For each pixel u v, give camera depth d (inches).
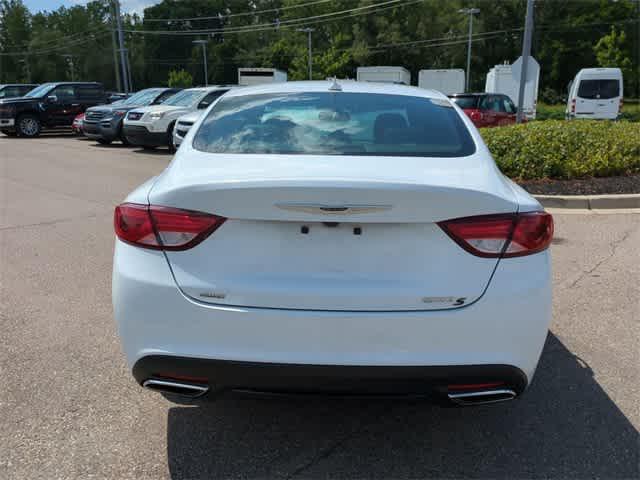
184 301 92.3
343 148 110.0
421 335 90.4
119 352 144.8
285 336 90.7
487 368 91.9
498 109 669.9
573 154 347.6
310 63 2143.2
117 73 1844.2
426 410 121.0
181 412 119.4
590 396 125.5
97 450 106.7
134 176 426.3
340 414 119.4
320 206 88.4
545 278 95.3
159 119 573.6
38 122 796.6
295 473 101.1
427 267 91.7
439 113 126.6
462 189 89.8
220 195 90.4
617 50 1895.9
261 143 112.4
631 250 227.8
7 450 106.1
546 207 302.4
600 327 159.3
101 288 190.1
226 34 3467.0
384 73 1444.4
